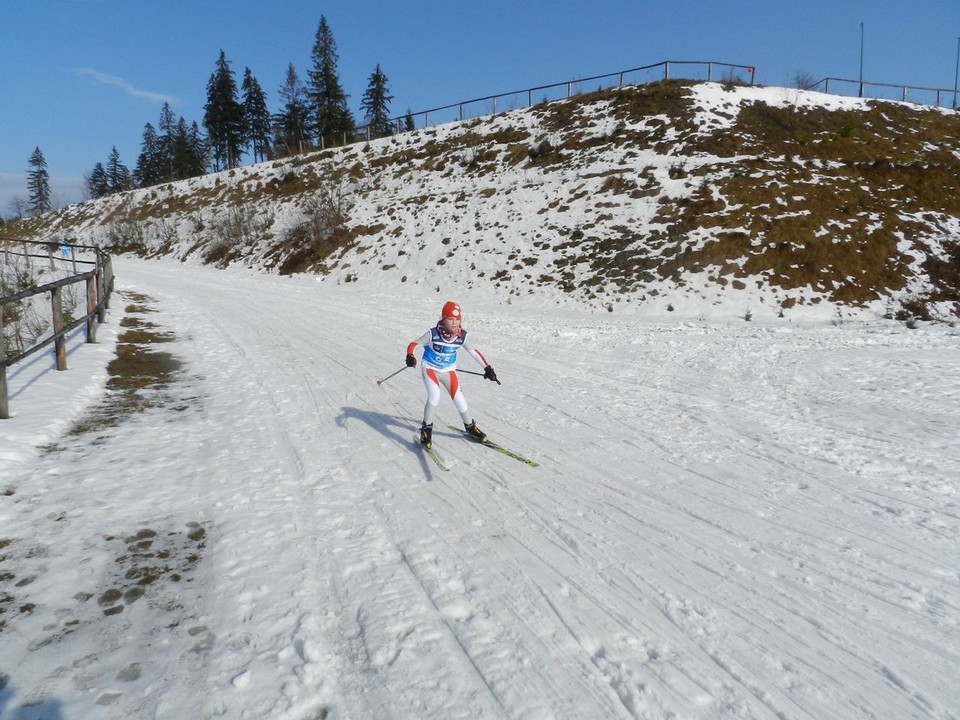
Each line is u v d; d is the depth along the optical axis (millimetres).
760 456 6000
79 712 2637
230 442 6387
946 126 28938
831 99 31094
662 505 4926
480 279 22172
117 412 7418
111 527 4410
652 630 3324
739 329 14992
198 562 3951
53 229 52125
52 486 5109
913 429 6617
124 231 43781
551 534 4438
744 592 3689
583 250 21812
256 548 4148
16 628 3225
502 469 5730
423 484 5367
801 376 9086
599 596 3641
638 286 19156
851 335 13570
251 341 12453
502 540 4340
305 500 4977
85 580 3709
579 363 10664
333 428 6949
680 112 29344
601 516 4734
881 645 3195
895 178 22781
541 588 3721
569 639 3236
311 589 3662
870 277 18234
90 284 11062
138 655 3031
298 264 28688
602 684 2906
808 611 3494
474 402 8125
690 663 3061
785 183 22234
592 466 5809
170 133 79625
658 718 2699
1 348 6543
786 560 4055
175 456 5918
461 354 11422
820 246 19219
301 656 3053
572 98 35375
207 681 2854
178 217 42688
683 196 22562
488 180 29844
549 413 7598
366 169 37531
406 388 8852
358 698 2789
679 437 6621
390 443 6469
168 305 17562
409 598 3588
